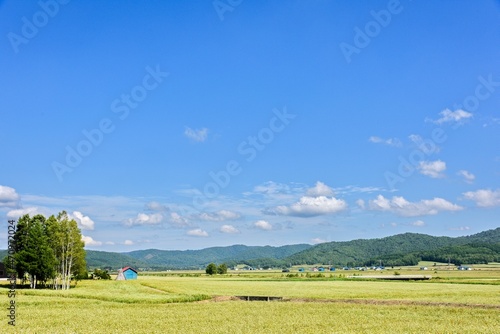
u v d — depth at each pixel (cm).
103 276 16238
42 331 3909
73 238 11319
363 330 4047
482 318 4850
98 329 4075
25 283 11875
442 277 15050
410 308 5809
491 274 17662
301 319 4803
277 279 15538
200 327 4203
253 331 3988
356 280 14350
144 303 6750
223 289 10012
